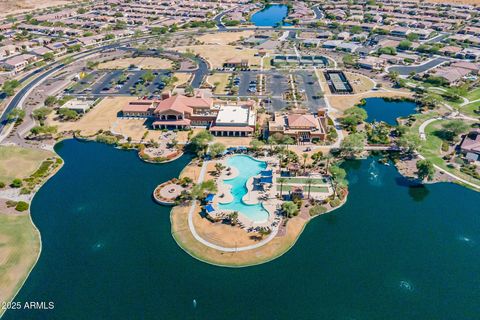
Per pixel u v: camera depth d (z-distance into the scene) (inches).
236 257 5226.4
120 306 4623.5
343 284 4857.3
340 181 6348.4
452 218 5940.0
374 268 5078.7
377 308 4554.6
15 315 4527.6
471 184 6614.2
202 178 6870.1
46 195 6560.0
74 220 5994.1
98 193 6609.3
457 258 5241.1
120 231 5762.8
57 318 4503.0
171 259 5241.1
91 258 5300.2
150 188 6707.7
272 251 5310.0
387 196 6432.1
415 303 4618.6
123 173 7155.5
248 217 5925.2
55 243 5556.1
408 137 7509.8
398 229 5738.2
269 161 7317.9
